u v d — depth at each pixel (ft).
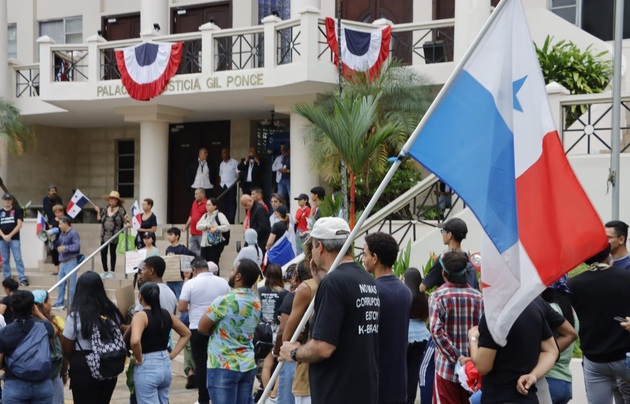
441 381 23.35
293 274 26.63
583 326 23.72
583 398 30.60
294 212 60.70
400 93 52.34
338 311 17.38
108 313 26.61
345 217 43.09
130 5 79.00
